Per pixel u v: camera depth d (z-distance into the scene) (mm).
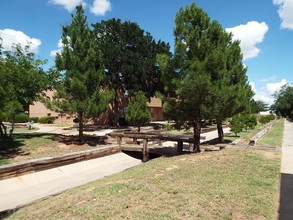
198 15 11750
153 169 8523
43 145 14719
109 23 32938
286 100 71938
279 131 24156
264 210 4883
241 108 12891
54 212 5082
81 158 13039
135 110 21828
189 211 4746
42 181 10227
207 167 8156
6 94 11664
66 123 37156
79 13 16000
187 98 11312
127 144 16828
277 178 7059
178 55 11633
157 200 5297
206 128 28203
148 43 34156
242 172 7547
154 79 33750
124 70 30891
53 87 17172
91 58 15492
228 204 5098
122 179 7305
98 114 15789
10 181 9531
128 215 4625
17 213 5504
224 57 11102
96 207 5039
